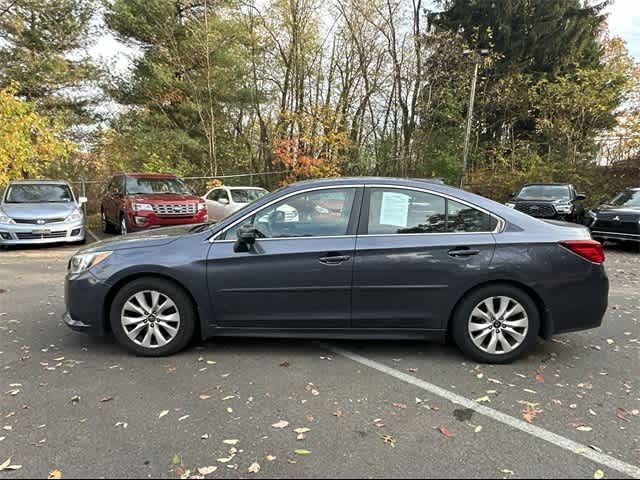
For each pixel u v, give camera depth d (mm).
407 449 2754
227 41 21094
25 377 3717
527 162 20094
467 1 24094
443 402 3346
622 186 17656
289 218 4117
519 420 3100
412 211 4082
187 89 20641
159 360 4082
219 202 14906
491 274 3936
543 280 3941
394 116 23703
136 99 21031
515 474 2529
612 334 4906
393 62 22547
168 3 19703
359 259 3963
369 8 21438
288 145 20859
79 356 4168
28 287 6859
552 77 23797
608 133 20406
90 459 2633
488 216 4074
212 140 21469
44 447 2742
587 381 3723
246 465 2592
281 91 23531
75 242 11414
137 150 20672
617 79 20219
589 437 2898
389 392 3494
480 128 24125
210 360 4090
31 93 20047
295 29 21781
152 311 4133
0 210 10219
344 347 4445
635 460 2668
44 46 19859
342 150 21656
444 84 22266
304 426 3002
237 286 4039
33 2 19172
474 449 2760
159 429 2951
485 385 3631
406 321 4035
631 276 8109
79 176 20266
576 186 18141
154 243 4180
